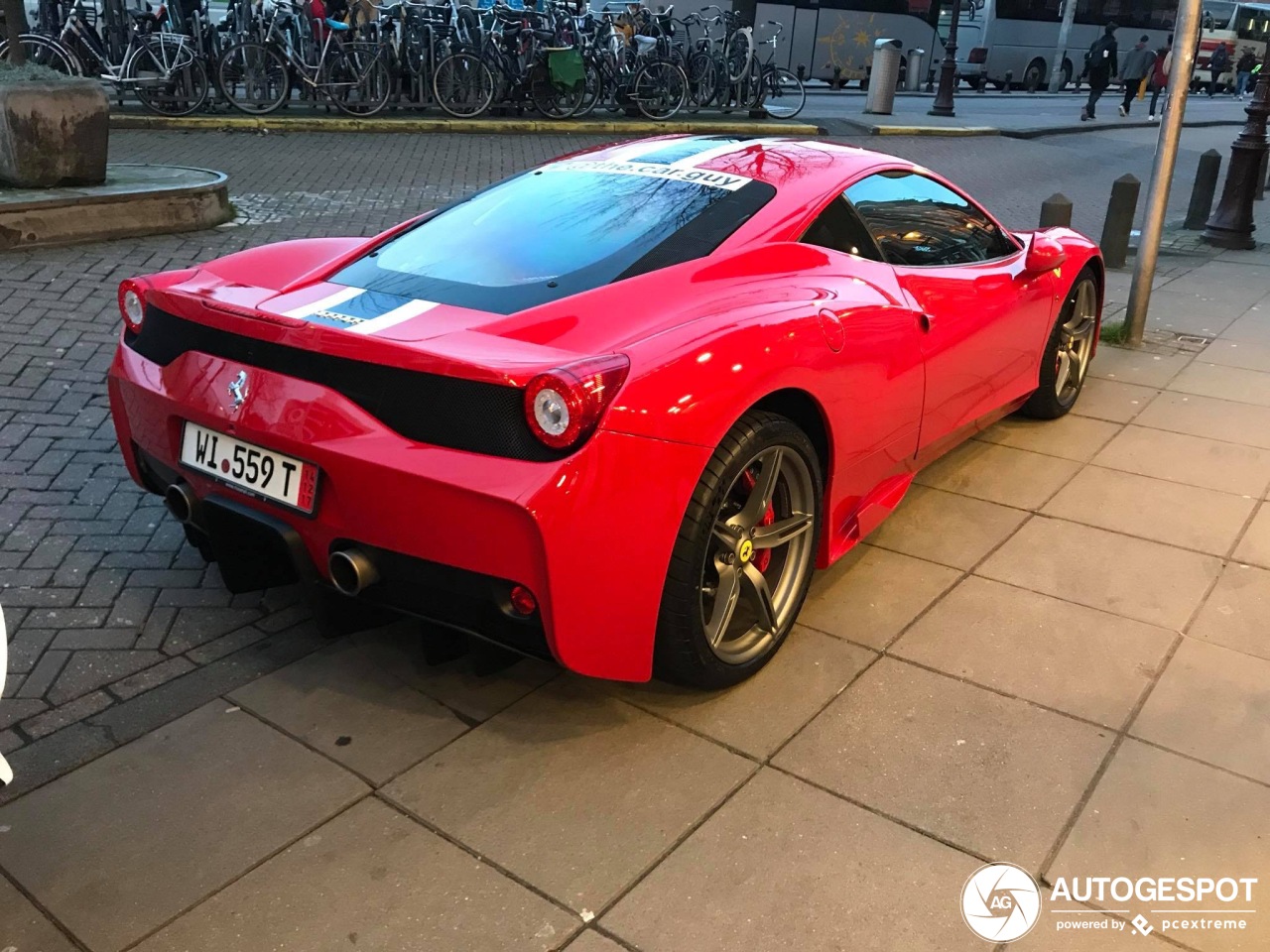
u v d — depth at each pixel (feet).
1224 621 10.46
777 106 58.49
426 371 7.38
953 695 9.18
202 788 7.92
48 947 6.55
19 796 7.80
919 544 11.93
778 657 9.68
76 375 16.06
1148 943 6.73
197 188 24.00
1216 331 21.47
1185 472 14.11
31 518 12.03
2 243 20.90
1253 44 119.03
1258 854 7.48
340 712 8.86
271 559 9.39
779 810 7.78
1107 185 44.09
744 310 8.61
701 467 7.77
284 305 8.73
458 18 45.93
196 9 41.22
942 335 11.17
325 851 7.34
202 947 6.56
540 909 6.88
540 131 46.60
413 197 30.45
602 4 63.10
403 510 7.51
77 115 22.58
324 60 42.65
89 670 9.36
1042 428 15.67
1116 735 8.70
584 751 8.39
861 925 6.80
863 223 10.95
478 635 8.11
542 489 7.09
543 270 9.14
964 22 89.10
